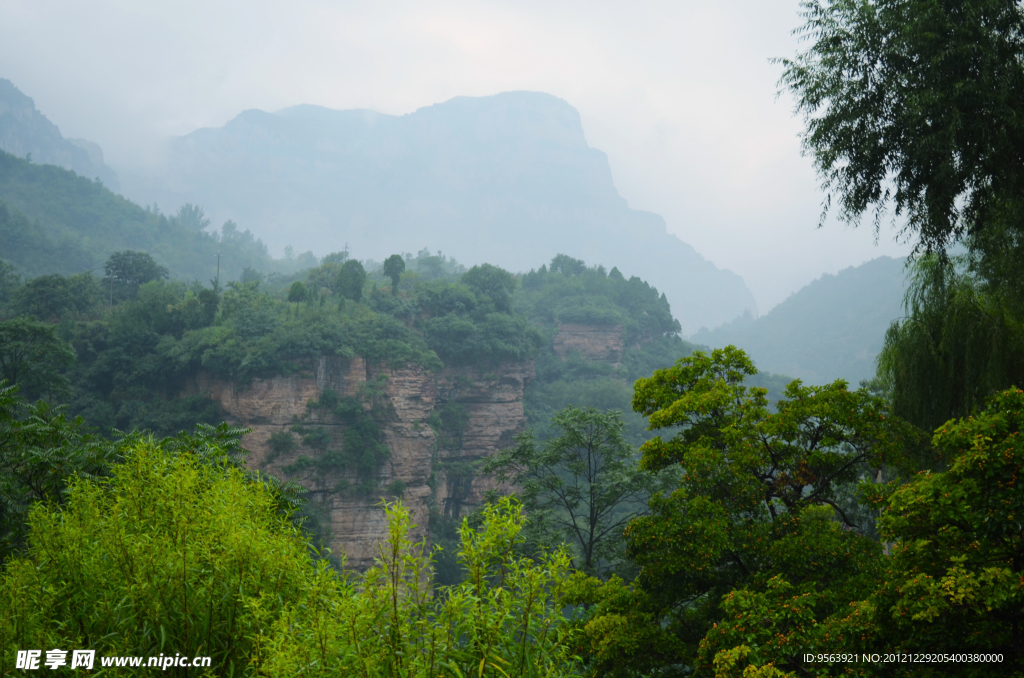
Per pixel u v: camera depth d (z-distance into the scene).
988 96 15.66
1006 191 16.34
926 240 17.77
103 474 14.04
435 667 5.79
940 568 10.74
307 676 5.44
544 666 6.33
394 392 98.62
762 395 17.31
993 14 16.39
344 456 93.62
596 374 160.50
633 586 16.38
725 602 12.74
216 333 100.56
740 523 16.20
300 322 100.88
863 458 16.69
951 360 19.19
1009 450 10.33
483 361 124.06
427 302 127.81
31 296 120.12
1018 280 18.02
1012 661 9.71
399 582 6.02
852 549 14.47
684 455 16.91
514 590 6.43
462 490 117.56
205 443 14.69
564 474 48.09
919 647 10.20
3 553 11.25
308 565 7.05
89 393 101.19
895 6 17.41
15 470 14.08
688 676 14.81
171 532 6.72
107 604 6.06
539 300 180.75
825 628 11.52
